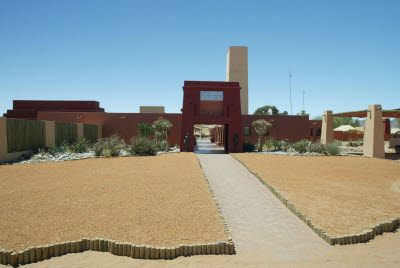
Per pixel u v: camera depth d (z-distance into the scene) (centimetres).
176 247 506
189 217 657
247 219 707
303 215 693
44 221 614
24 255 475
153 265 473
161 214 671
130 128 2909
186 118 2352
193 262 485
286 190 931
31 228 576
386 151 2627
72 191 873
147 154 1981
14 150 1642
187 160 1638
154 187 933
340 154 2116
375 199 830
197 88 2370
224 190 998
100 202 757
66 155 1822
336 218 675
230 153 2153
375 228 614
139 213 674
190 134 2334
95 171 1244
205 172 1336
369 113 1995
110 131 2916
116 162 1550
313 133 3123
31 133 1794
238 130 2356
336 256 512
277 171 1295
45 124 1939
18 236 538
